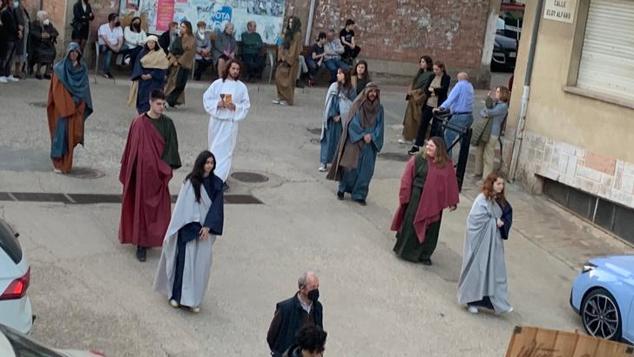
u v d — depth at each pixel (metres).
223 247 13.13
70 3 23.12
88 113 15.20
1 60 21.25
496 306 12.20
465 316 12.19
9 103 19.27
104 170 15.66
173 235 10.81
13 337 5.87
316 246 13.68
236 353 10.23
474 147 19.89
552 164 17.11
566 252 15.15
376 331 11.32
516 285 13.60
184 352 10.05
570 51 16.75
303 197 15.74
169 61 20.89
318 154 18.59
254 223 14.20
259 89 24.69
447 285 13.06
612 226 16.00
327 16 26.44
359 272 13.00
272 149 18.53
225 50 24.48
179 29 22.25
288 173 16.98
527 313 12.64
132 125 12.15
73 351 6.47
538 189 17.48
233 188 15.74
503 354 11.25
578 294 12.23
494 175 12.16
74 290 11.11
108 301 10.98
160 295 11.34
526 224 16.16
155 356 9.86
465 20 28.53
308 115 22.31
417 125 20.16
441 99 19.38
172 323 10.70
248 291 11.87
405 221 13.49
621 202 15.68
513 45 32.97
